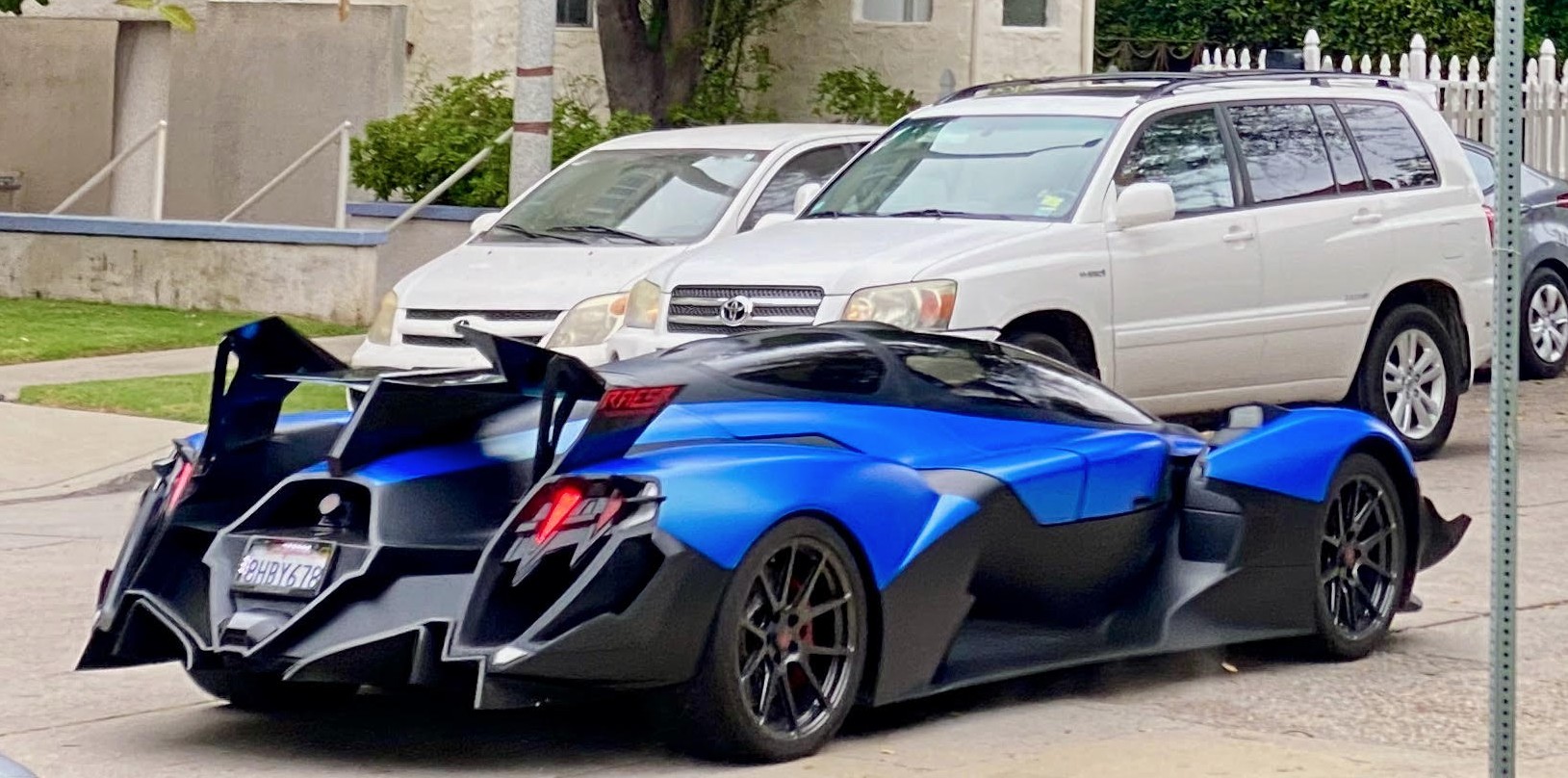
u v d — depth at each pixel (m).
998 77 24.83
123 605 6.84
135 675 8.12
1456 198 13.84
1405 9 32.44
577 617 6.18
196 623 6.71
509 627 6.27
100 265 21.16
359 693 7.75
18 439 14.03
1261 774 6.57
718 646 6.39
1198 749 6.89
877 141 13.19
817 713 6.74
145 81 26.62
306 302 20.48
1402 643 8.66
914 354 7.64
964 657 7.20
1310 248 12.88
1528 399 17.00
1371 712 7.49
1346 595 8.30
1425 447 13.74
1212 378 12.45
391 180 21.28
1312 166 13.10
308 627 6.42
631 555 6.25
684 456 6.54
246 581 6.62
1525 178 18.41
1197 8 33.25
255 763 6.77
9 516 11.99
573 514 6.27
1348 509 8.27
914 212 12.34
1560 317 18.28
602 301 13.15
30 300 21.19
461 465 6.72
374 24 23.12
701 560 6.31
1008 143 12.53
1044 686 7.89
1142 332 12.00
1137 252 11.99
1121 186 12.10
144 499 7.14
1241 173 12.70
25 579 10.09
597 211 14.40
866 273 11.20
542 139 16.56
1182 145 12.50
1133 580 7.79
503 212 14.80
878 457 7.07
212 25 23.83
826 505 6.64
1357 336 13.19
